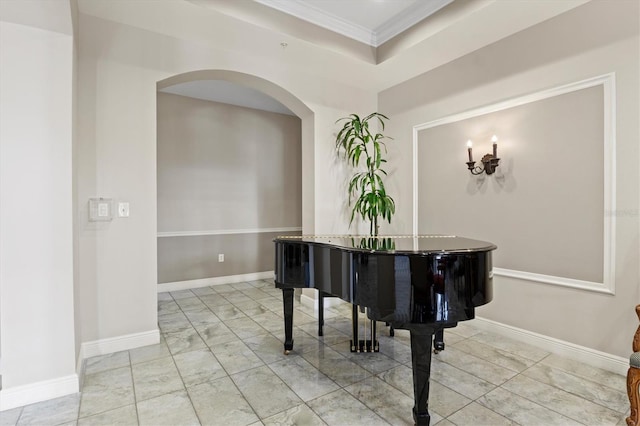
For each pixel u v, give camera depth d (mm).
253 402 1861
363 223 4008
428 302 1576
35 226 1898
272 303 3887
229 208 4934
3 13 1780
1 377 1814
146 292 2641
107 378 2125
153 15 2459
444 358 2410
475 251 1662
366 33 3234
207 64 2922
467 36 2762
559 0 2268
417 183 3600
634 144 2082
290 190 5512
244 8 2572
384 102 3998
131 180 2574
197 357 2436
